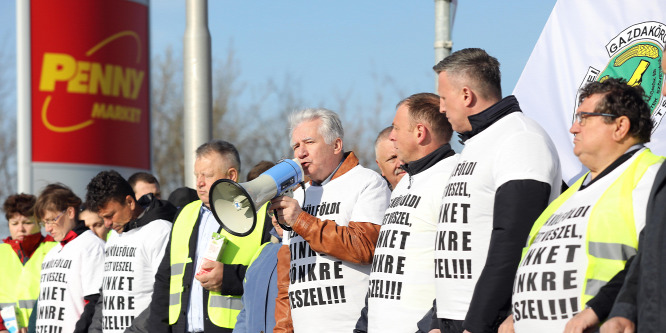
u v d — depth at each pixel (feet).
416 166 17.06
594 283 12.42
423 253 16.44
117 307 24.35
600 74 18.67
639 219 12.46
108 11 49.57
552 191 14.51
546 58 19.45
